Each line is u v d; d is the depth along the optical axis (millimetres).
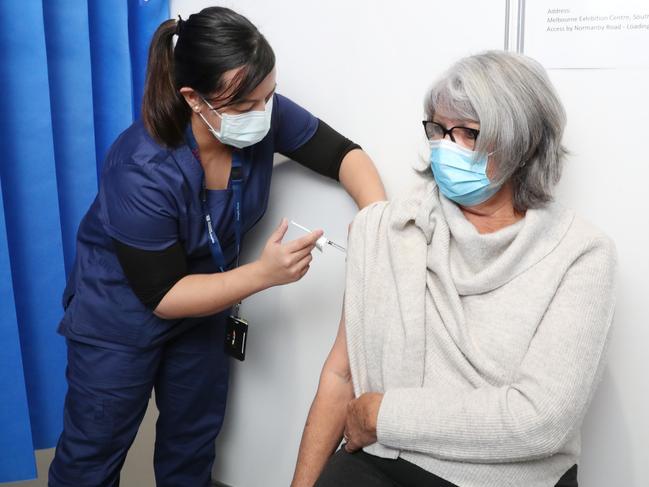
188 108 1301
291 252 1275
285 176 1688
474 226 1182
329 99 1592
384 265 1209
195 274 1425
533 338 1059
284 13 1597
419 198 1213
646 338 1360
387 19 1474
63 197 1703
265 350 1797
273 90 1287
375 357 1199
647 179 1305
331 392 1290
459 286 1136
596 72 1300
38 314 1688
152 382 1521
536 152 1106
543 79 1075
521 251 1085
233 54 1168
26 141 1579
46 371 1729
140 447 2059
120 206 1272
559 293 1062
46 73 1548
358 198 1474
